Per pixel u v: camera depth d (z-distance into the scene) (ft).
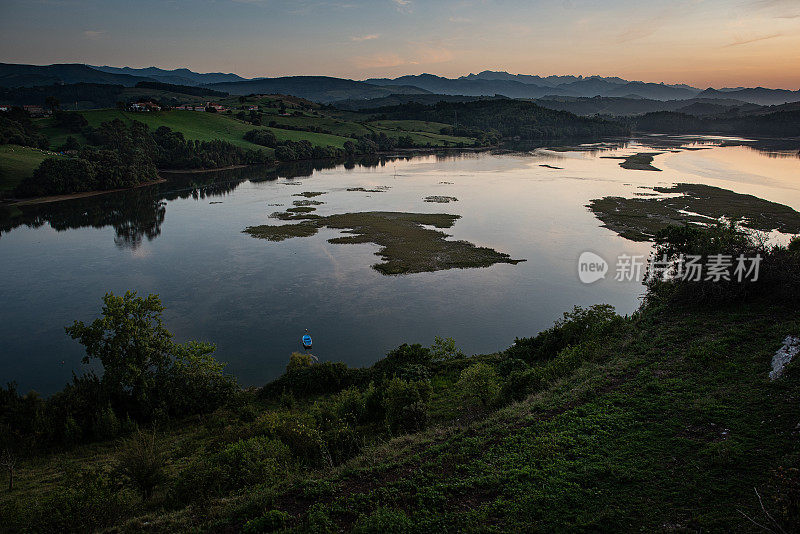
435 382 86.07
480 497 39.14
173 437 75.82
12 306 142.82
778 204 240.12
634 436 44.29
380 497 40.40
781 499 31.04
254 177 411.54
